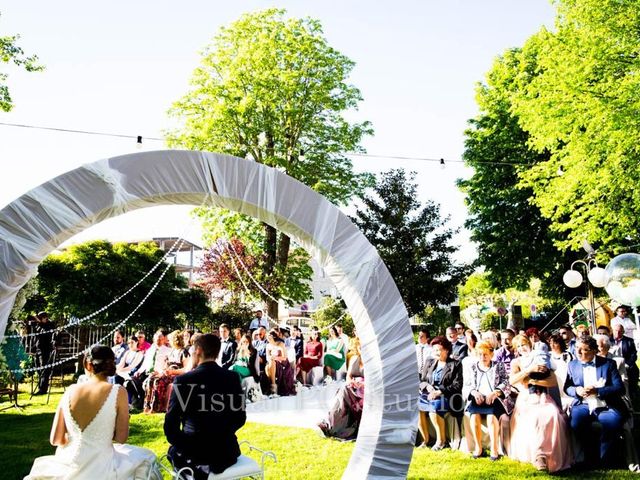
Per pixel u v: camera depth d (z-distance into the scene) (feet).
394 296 13.79
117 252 54.54
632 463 16.43
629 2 36.45
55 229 11.69
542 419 16.48
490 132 62.64
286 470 16.51
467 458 17.76
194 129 56.49
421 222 64.03
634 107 34.32
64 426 11.00
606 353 18.03
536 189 45.68
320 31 58.90
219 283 63.46
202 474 10.85
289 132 58.34
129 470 11.12
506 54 62.59
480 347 18.99
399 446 13.23
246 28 57.93
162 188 12.55
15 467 16.76
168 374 26.78
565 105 37.81
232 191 13.09
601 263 47.88
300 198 13.62
